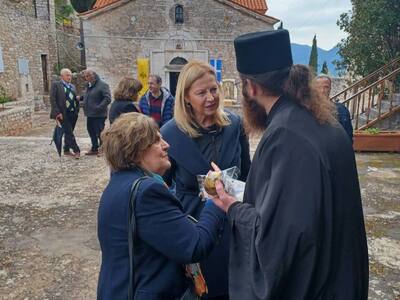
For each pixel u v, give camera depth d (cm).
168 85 2241
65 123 734
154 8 2161
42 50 2223
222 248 190
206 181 165
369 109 870
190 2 2172
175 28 2191
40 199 509
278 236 126
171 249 147
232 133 205
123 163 157
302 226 122
